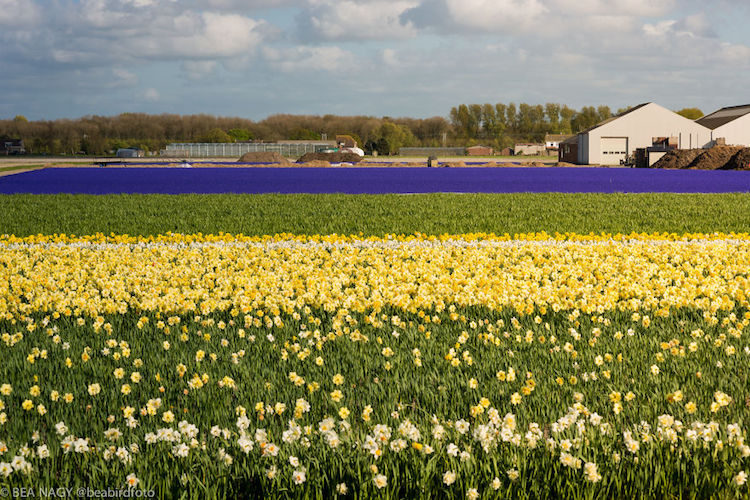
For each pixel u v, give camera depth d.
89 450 5.91
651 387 7.65
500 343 9.45
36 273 14.96
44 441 6.36
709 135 108.56
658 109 108.81
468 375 8.12
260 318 11.20
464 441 6.10
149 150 180.75
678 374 8.11
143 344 9.55
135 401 7.32
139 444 6.16
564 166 102.62
